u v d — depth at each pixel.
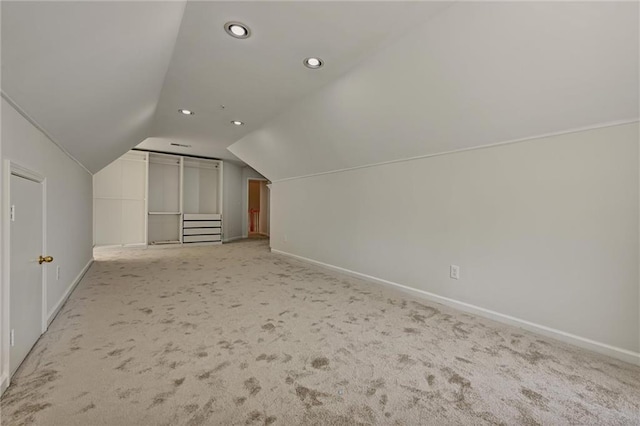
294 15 1.99
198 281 3.88
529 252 2.38
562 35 1.67
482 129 2.53
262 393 1.58
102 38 1.50
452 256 2.95
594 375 1.76
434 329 2.41
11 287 1.64
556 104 2.04
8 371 1.57
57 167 2.67
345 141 3.76
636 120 1.85
